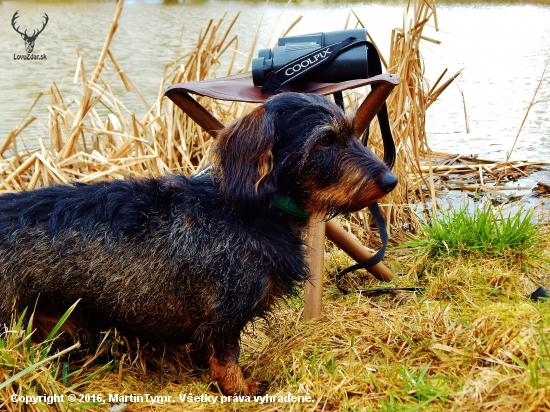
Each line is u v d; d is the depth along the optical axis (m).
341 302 0.99
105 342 0.81
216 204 0.73
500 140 1.80
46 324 0.75
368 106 0.81
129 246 0.71
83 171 1.43
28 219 0.71
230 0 5.90
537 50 2.78
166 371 0.82
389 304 0.95
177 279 0.72
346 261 1.13
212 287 0.72
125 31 3.53
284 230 0.75
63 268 0.70
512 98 2.13
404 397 0.61
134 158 1.19
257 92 0.82
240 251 0.71
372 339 0.77
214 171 0.74
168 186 0.75
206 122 0.88
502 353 0.63
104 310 0.73
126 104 1.91
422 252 1.06
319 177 0.72
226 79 0.89
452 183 1.55
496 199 1.43
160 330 0.77
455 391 0.60
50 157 1.23
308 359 0.74
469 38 3.10
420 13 1.18
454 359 0.66
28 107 1.89
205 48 1.39
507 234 1.02
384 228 0.96
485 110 2.04
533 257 1.01
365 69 0.80
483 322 0.70
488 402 0.57
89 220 0.71
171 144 1.32
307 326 0.89
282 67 0.79
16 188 1.20
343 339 0.80
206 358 0.79
